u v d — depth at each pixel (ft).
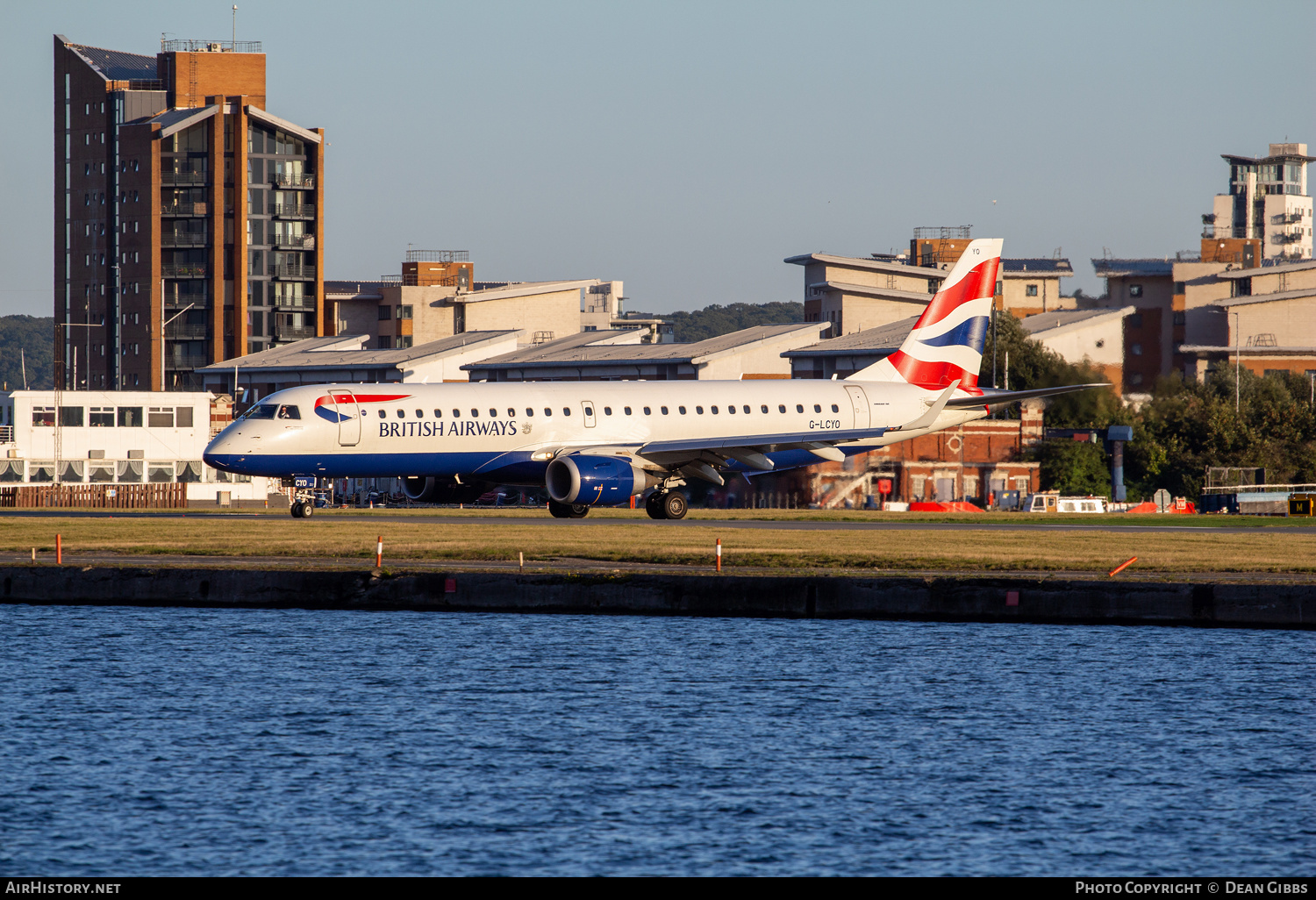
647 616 510.17
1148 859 277.23
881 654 451.12
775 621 502.79
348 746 348.18
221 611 522.88
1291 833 291.38
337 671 426.51
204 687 407.23
